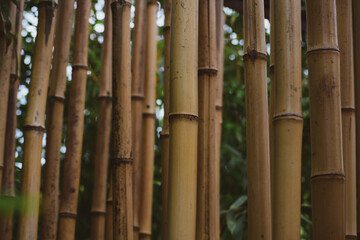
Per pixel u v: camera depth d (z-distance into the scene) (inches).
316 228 48.9
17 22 69.4
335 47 51.8
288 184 49.1
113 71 59.8
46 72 66.7
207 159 57.7
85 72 81.0
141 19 88.7
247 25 57.2
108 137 90.9
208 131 58.4
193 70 53.1
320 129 50.3
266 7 90.8
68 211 77.5
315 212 49.3
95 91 115.0
